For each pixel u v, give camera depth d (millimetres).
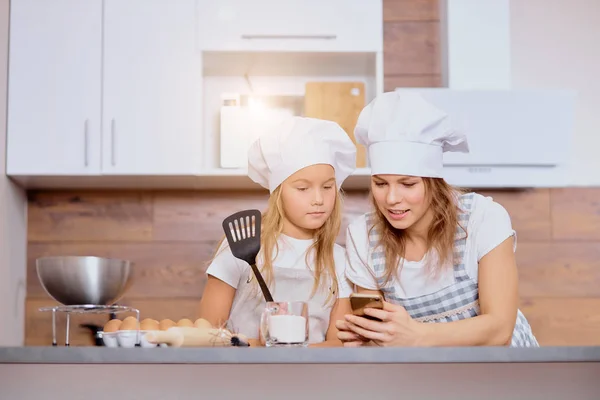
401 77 2826
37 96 2549
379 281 1639
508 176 2557
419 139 1485
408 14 2854
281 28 2570
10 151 2535
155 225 2805
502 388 1221
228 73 2785
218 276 1663
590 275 2781
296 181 1603
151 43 2566
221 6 2574
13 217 2652
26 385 1205
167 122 2547
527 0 2881
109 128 2543
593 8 2879
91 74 2559
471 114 2518
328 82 2660
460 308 1595
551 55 2863
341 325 1335
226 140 2600
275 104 2713
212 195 2820
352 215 2801
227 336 1210
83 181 2666
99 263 1458
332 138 1619
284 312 1228
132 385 1209
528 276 2777
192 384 1213
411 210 1504
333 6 2582
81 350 1004
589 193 2814
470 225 1572
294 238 1686
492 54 2641
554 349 1024
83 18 2574
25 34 2566
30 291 2766
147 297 2771
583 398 1222
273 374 1215
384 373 1219
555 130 2529
